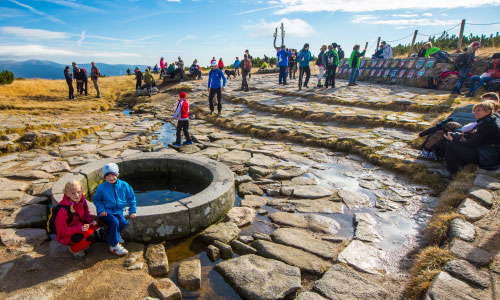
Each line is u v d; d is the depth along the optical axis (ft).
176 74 80.53
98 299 9.44
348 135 27.99
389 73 55.93
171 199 17.20
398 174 20.54
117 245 11.81
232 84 66.08
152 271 10.96
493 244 10.59
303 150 26.32
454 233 11.46
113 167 11.50
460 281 8.96
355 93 44.91
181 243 13.20
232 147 27.58
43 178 20.17
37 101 54.49
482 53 51.93
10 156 25.14
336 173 21.16
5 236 12.79
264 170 21.40
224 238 13.05
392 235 13.37
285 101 44.21
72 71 63.21
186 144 28.89
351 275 10.46
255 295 9.64
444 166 20.03
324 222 14.55
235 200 17.51
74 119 41.45
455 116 22.63
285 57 56.85
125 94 68.18
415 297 9.14
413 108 33.60
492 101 16.60
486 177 15.88
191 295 9.95
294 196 17.60
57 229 10.78
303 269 11.02
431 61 48.65
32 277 10.42
